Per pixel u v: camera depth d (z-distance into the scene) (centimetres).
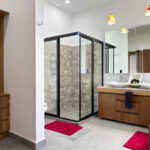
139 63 379
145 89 321
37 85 230
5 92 279
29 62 237
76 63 406
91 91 407
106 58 431
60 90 404
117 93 346
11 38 266
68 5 440
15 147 231
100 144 242
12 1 263
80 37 383
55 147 232
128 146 233
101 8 438
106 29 429
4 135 265
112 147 232
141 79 363
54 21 442
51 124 333
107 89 361
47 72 408
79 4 432
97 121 357
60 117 371
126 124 336
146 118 309
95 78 421
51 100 400
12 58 265
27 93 240
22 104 248
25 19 242
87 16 466
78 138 263
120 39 405
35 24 227
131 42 390
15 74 260
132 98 323
